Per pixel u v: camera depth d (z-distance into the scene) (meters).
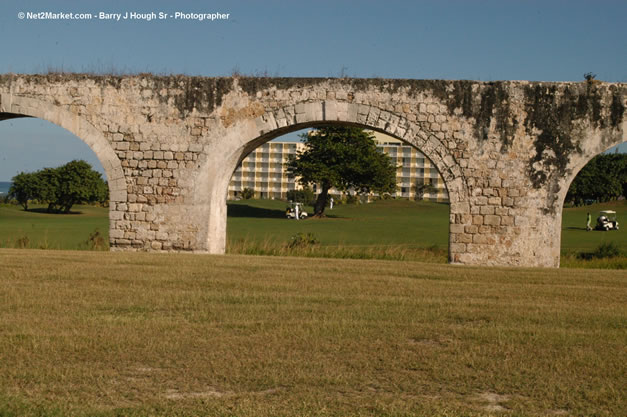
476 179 15.52
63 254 13.71
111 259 12.83
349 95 15.70
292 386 5.34
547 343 6.70
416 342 6.73
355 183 47.78
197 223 16.02
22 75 16.33
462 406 4.96
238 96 15.91
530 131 15.41
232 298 8.84
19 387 5.16
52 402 4.85
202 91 15.99
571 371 5.80
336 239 27.75
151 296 8.79
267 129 15.84
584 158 15.31
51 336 6.54
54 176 58.97
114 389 5.18
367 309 8.29
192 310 8.01
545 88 15.38
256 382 5.41
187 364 5.81
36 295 8.65
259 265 12.48
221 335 6.79
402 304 8.71
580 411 4.93
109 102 16.17
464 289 10.33
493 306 8.70
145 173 16.09
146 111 16.08
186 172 16.02
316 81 15.76
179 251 16.02
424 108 15.59
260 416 4.67
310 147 48.09
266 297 9.00
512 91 15.44
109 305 8.15
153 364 5.79
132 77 16.11
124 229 16.16
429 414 4.77
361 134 47.28
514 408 4.96
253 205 57.41
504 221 15.48
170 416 4.64
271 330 7.02
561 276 12.40
